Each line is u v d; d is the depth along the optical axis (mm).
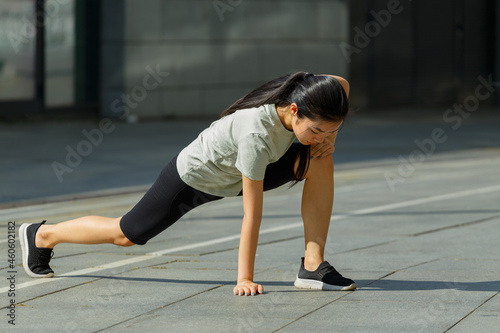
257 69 26125
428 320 5199
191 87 24672
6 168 14773
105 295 5930
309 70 27359
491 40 34812
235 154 5586
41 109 22641
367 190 12922
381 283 6297
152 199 5797
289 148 5883
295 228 9281
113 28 23266
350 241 8336
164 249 7867
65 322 5215
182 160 5695
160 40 23859
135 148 18047
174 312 5445
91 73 23406
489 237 8523
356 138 21484
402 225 9422
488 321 5160
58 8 22703
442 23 32750
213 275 6617
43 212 10688
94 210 10898
